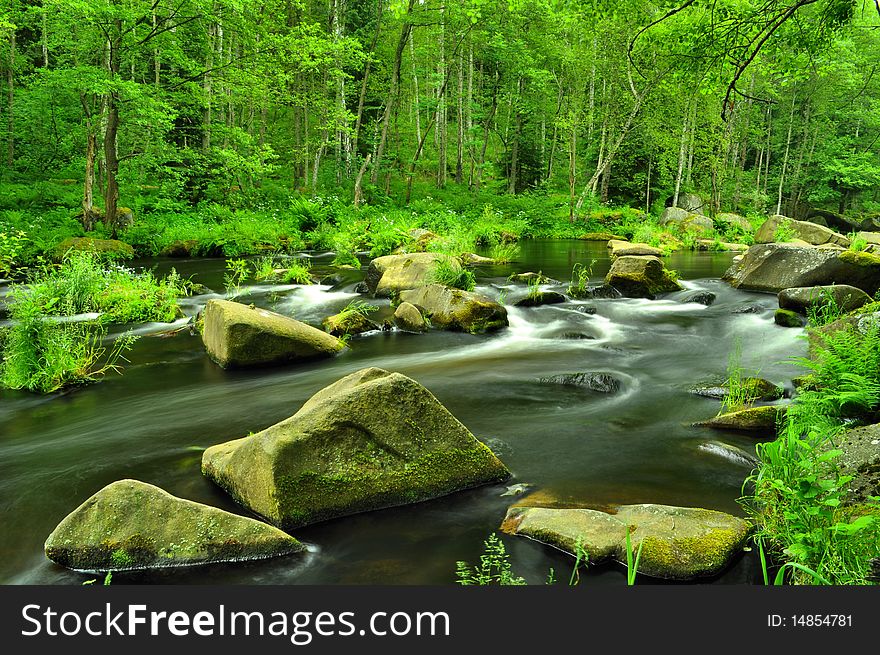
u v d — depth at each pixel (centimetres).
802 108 4406
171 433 518
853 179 4400
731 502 381
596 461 448
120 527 327
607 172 3834
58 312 1042
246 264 1736
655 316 1005
